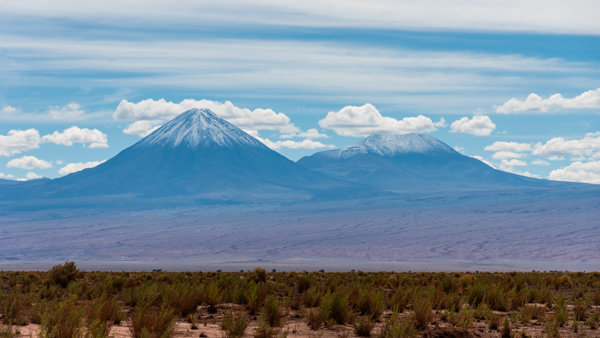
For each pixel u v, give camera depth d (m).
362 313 28.84
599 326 26.39
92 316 23.45
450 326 24.92
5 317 24.28
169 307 27.80
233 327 22.64
